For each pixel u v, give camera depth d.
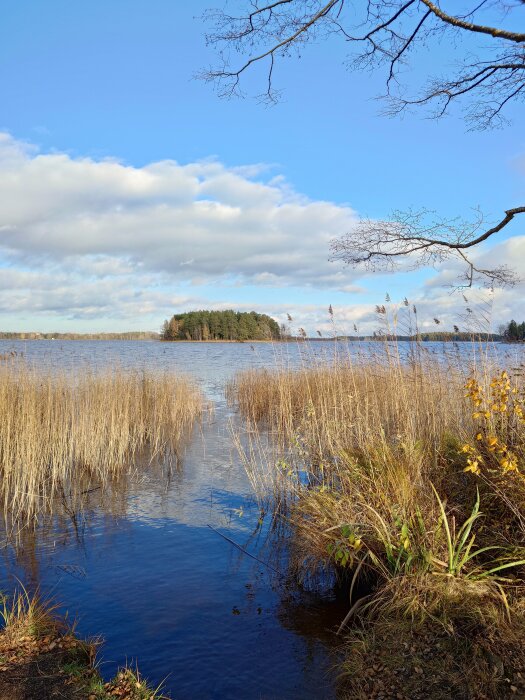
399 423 7.32
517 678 3.53
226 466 10.93
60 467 10.02
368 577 5.29
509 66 5.36
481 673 3.59
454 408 7.55
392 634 4.21
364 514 5.45
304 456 8.15
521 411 4.99
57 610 5.06
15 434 9.45
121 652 4.38
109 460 10.73
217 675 4.07
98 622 4.86
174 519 7.77
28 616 4.52
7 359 11.44
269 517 7.78
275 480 8.59
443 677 3.66
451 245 6.02
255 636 4.62
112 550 6.60
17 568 6.05
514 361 7.58
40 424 9.83
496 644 3.82
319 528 5.76
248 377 20.19
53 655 4.07
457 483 5.75
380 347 9.60
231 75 5.73
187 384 18.05
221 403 20.69
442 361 8.38
